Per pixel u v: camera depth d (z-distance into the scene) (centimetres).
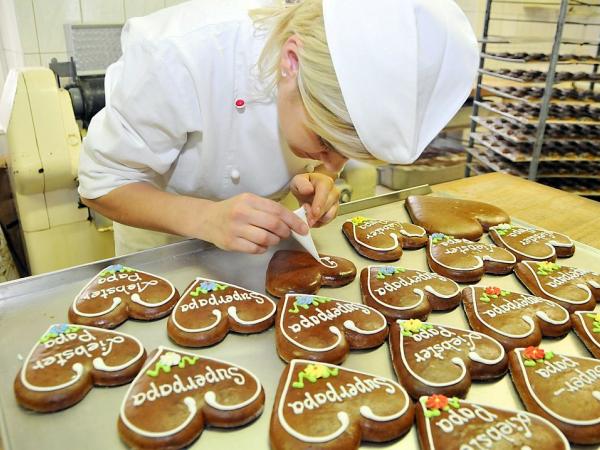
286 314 70
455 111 62
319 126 60
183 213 77
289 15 67
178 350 65
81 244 137
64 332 64
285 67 62
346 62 55
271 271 80
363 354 67
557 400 57
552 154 175
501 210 105
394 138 59
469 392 61
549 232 96
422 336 67
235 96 80
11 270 146
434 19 55
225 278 80
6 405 55
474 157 212
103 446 51
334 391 57
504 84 210
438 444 51
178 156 87
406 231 94
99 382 59
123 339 64
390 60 55
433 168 235
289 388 57
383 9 55
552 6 232
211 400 55
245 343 67
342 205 104
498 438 52
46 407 54
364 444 54
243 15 78
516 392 62
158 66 72
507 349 67
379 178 251
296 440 51
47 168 120
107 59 149
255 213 72
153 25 79
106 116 78
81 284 77
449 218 100
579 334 71
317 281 78
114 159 79
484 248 89
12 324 67
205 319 68
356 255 90
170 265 83
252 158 89
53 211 129
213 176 91
